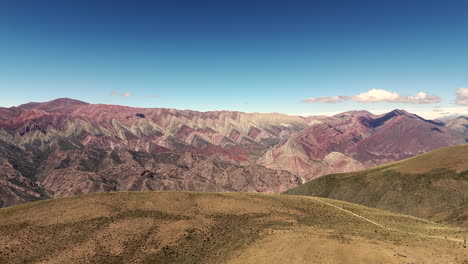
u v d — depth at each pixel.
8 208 90.38
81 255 67.81
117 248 71.25
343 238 63.25
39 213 87.00
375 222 85.06
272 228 78.69
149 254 69.56
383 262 50.62
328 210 97.75
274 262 57.03
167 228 81.25
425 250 55.12
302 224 81.94
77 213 87.31
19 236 74.75
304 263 54.41
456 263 49.50
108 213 87.94
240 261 61.03
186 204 97.19
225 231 79.69
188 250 70.88
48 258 66.38
